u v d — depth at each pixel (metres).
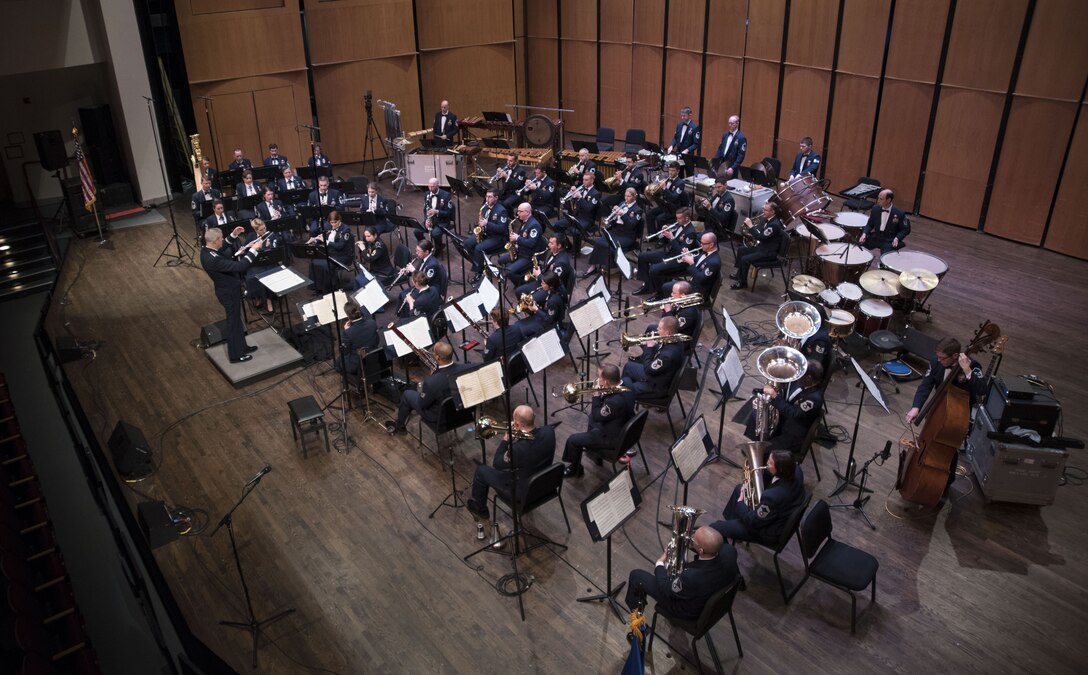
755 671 6.74
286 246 13.54
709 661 6.86
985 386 8.37
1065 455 8.05
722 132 19.27
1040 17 13.19
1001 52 13.81
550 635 7.18
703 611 6.22
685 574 6.42
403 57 20.61
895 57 15.34
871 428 9.80
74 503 9.90
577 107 22.23
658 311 12.45
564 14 21.33
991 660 6.83
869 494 8.71
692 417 10.04
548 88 22.61
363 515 8.66
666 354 9.20
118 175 18.61
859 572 6.99
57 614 7.27
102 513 8.90
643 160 15.66
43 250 15.70
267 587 7.79
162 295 13.89
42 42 16.70
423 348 9.74
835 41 16.27
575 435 8.85
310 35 19.38
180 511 8.77
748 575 7.70
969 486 8.80
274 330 12.38
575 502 8.72
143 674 7.57
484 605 7.50
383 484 9.12
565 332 11.08
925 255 12.12
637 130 18.81
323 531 8.45
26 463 9.73
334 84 20.06
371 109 19.59
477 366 9.09
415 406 9.35
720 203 13.86
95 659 7.03
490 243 13.91
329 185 15.58
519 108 22.97
